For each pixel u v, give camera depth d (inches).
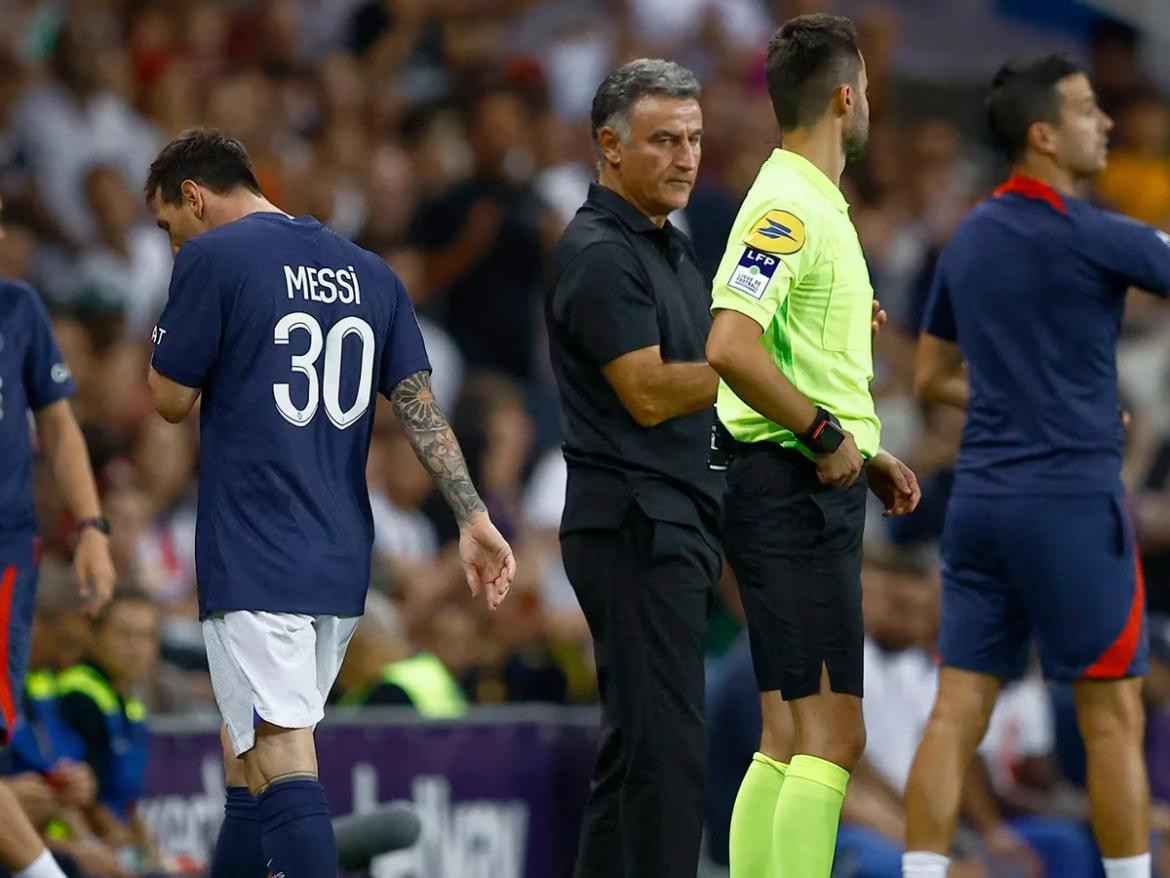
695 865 725.3
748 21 2044.8
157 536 1286.9
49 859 799.7
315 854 669.3
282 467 691.4
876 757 1141.1
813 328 698.2
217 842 771.4
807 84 706.8
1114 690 815.1
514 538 1449.3
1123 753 812.6
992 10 2199.8
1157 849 1138.7
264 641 682.8
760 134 1851.6
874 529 1475.1
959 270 839.1
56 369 849.5
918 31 2156.7
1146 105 2005.4
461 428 1504.7
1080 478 812.0
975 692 832.3
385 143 1792.6
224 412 695.1
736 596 1300.4
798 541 703.7
